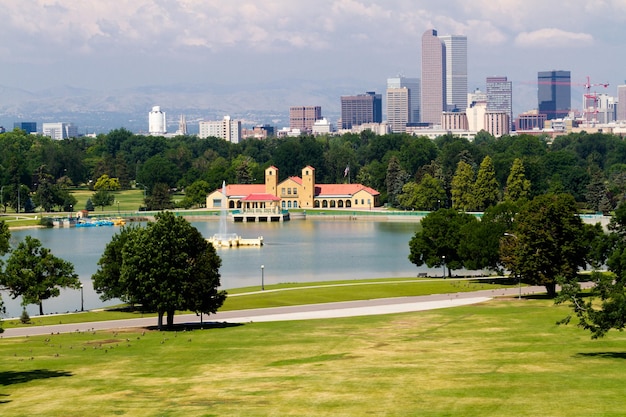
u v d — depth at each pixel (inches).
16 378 6747.1
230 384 6392.7
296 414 5497.1
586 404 5565.9
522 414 5369.1
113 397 6063.0
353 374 6619.1
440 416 5364.2
